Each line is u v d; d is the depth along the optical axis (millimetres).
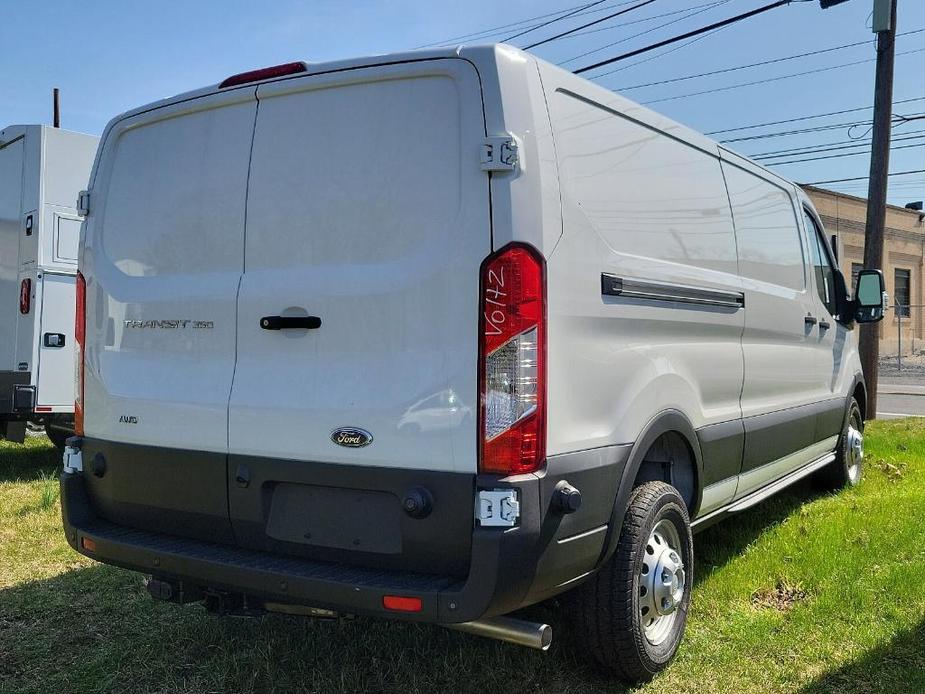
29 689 3283
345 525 2805
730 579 4309
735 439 4145
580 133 2998
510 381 2582
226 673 3367
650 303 3338
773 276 4848
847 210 27859
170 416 3199
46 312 7316
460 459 2605
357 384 2775
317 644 3605
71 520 3449
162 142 3416
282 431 2904
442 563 2650
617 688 3252
